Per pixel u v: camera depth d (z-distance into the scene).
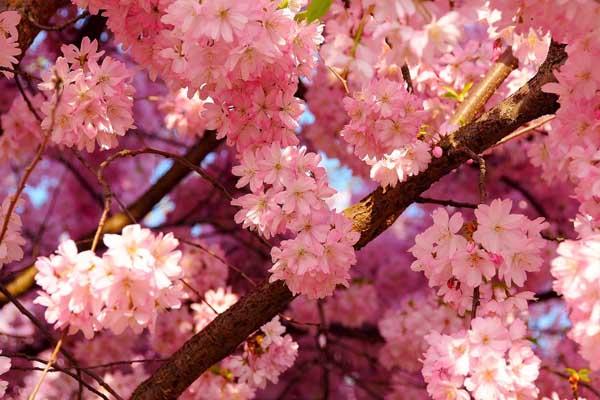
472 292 2.90
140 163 7.52
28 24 3.86
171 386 3.45
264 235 2.97
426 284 7.29
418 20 2.30
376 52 2.42
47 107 3.02
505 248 2.71
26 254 7.29
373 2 2.24
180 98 5.02
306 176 2.87
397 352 5.38
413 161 3.19
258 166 2.95
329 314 6.30
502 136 3.31
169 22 2.59
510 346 2.67
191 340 3.48
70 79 2.99
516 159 5.97
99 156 7.04
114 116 3.07
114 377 5.09
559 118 2.97
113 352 5.73
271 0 2.71
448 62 4.25
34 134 4.70
